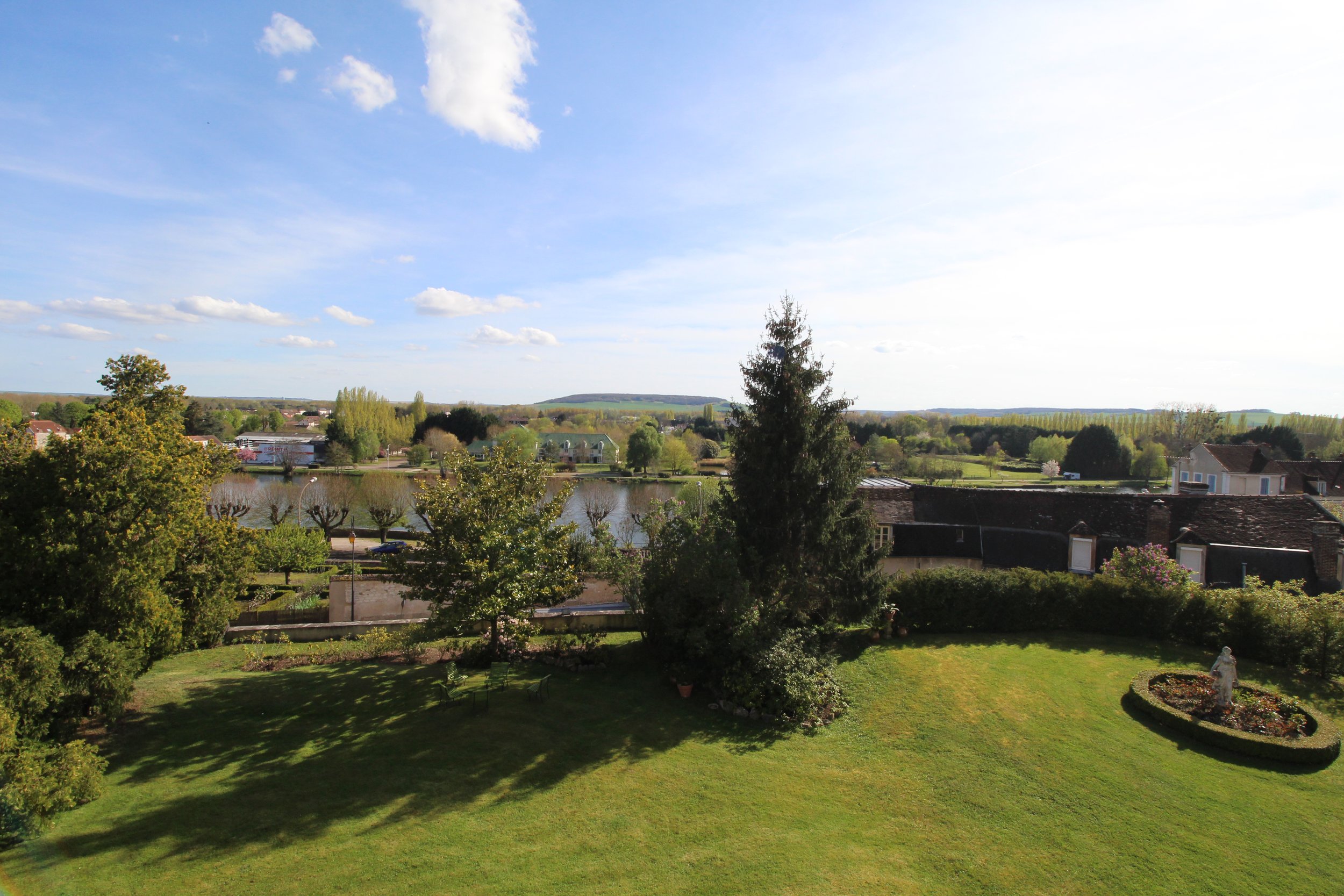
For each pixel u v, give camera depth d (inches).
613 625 1091.3
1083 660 850.1
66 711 564.1
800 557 898.7
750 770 613.3
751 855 486.0
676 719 707.4
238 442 5088.6
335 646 962.7
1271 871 484.4
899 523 1336.1
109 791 541.3
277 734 647.1
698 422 6569.9
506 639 900.0
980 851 506.0
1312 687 780.0
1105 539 1227.2
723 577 791.7
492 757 608.4
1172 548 1195.9
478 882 443.5
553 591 821.2
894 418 6412.4
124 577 613.9
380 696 738.8
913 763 634.8
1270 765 613.6
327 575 1637.6
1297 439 3526.1
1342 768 607.5
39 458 636.7
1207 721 671.8
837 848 502.3
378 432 4943.4
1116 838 521.7
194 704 716.0
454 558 768.9
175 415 839.7
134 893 420.2
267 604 1307.8
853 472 904.9
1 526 593.0
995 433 5575.8
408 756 606.5
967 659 851.4
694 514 1015.6
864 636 937.5
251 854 465.1
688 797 560.7
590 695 751.7
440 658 874.8
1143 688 739.4
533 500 864.3
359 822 507.2
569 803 542.9
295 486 3336.6
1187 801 565.3
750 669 753.0
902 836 523.8
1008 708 721.6
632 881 451.5
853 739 684.1
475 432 5260.8
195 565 761.0
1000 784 596.4
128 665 600.1
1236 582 1134.4
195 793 540.7
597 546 1102.4
